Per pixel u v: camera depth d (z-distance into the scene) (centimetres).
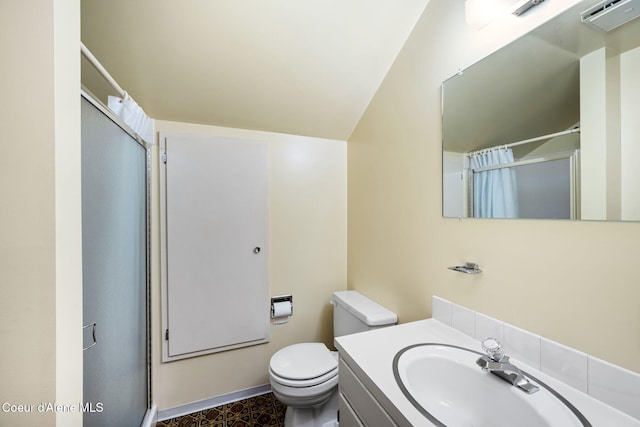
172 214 158
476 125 99
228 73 139
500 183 91
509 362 80
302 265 191
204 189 165
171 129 160
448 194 110
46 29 55
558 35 75
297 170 190
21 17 54
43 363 55
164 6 109
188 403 164
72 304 60
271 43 129
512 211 87
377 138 161
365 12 122
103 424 98
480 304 97
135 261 131
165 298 157
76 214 62
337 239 201
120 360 113
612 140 64
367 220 173
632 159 61
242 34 123
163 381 158
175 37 120
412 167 131
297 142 190
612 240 64
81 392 64
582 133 70
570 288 72
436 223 117
